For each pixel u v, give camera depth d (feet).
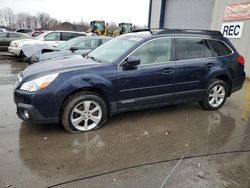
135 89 13.92
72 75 12.36
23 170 9.64
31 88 11.88
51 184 8.89
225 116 16.35
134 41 14.49
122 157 10.80
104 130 13.48
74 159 10.52
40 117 12.02
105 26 91.40
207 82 16.44
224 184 9.14
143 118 15.46
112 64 13.35
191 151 11.51
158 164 10.34
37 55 25.61
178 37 15.39
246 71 29.40
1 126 13.52
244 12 28.84
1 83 23.40
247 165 10.44
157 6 46.50
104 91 13.05
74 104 12.55
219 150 11.68
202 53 16.24
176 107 17.85
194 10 39.29
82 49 27.68
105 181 9.16
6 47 48.19
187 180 9.32
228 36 31.58
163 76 14.57
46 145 11.63
